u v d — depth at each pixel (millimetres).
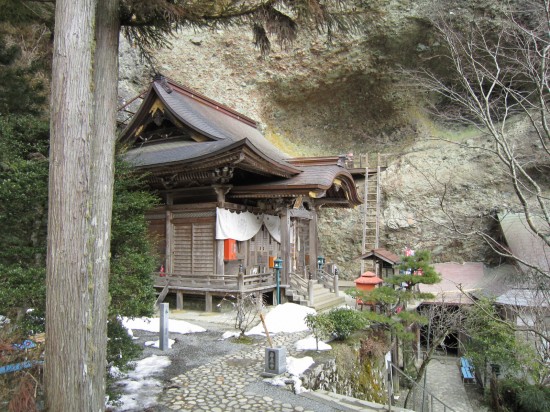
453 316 11414
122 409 5520
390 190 23016
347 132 27312
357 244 23266
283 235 14148
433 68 23156
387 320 9070
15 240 4793
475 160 21453
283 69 25188
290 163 15273
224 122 16984
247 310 11836
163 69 25141
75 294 3781
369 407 6242
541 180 19469
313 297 13367
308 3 4906
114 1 4621
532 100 18562
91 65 4062
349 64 24141
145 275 5375
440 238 21156
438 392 12727
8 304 4305
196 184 13445
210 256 13070
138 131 15344
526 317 11523
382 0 22328
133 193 5832
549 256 13438
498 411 10992
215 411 5578
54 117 3920
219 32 25391
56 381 3717
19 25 6930
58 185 3842
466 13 18734
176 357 8023
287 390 6379
